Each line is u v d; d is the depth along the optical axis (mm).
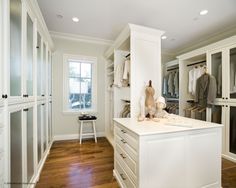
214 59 2629
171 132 1287
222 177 1834
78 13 2402
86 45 3553
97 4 2145
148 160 1216
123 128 1558
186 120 1754
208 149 1476
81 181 1753
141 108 1898
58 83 3334
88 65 3668
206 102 2699
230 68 2367
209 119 2668
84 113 3504
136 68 2059
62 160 2316
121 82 2699
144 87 2098
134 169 1288
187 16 2469
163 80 4301
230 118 2377
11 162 1161
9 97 1094
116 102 2941
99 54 3666
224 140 2428
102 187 1643
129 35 2156
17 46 1289
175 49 4348
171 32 3123
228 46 2340
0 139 996
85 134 3461
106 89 3707
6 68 1048
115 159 1832
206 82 2670
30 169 1597
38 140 1958
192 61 3396
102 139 3443
